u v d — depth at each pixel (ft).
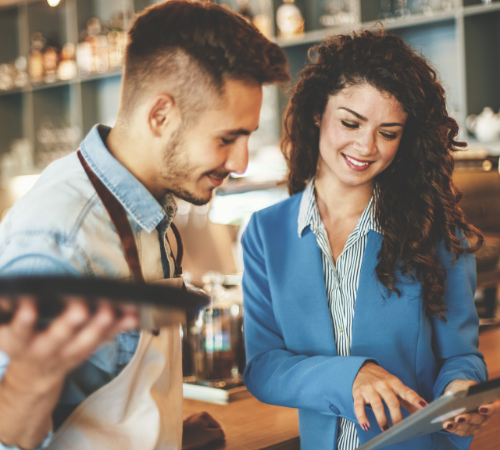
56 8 13.15
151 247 2.57
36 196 2.27
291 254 3.67
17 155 13.05
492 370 4.51
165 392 2.59
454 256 3.51
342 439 3.44
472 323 3.50
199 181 2.56
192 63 2.34
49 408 1.91
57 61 12.56
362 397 2.87
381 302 3.41
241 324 4.61
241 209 7.48
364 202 3.67
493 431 4.29
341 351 3.55
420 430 2.54
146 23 2.46
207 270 8.53
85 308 1.64
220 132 2.44
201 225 8.57
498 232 6.96
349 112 3.31
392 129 3.32
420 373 3.35
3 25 13.73
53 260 2.09
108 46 11.55
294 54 9.95
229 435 3.63
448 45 9.05
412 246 3.37
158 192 2.63
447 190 3.64
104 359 2.33
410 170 3.61
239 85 2.39
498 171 6.95
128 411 2.38
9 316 1.64
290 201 3.93
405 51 3.32
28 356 1.74
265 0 10.04
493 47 8.71
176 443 2.59
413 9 8.99
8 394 1.85
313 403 3.14
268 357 3.56
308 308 3.53
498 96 8.77
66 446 2.22
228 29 2.37
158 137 2.45
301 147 3.94
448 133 3.76
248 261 3.85
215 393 4.34
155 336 2.52
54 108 13.26
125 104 2.51
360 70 3.24
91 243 2.22
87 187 2.37
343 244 3.70
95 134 2.49
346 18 9.20
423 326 3.38
